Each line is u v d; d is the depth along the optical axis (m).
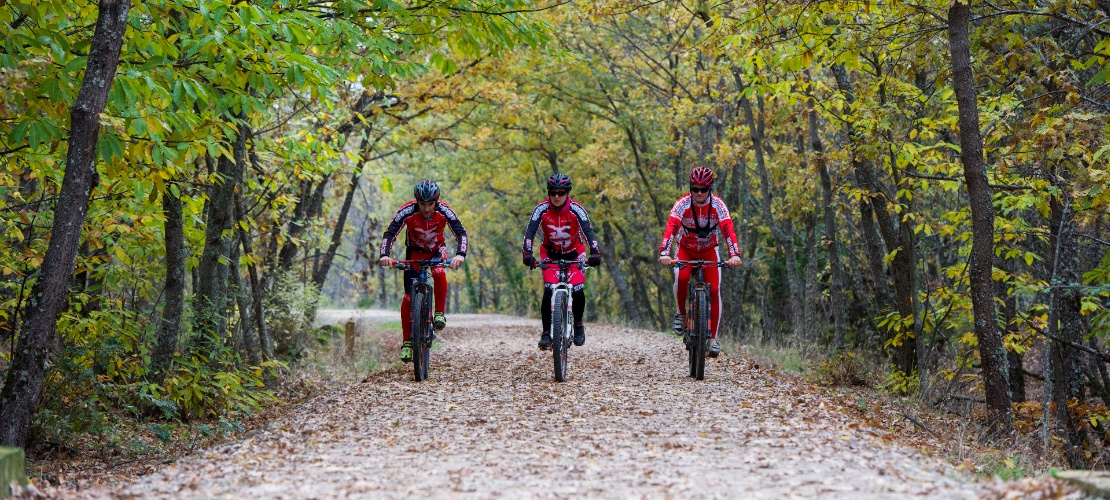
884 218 15.92
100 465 8.80
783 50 11.69
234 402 11.94
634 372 12.72
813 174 15.88
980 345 10.57
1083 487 4.52
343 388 11.29
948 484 5.16
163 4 8.23
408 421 8.06
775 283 34.25
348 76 9.49
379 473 5.80
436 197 11.07
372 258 25.00
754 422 7.69
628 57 29.34
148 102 8.23
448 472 5.78
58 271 7.03
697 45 13.20
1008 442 10.00
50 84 7.36
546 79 30.08
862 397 13.04
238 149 12.27
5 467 4.93
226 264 12.35
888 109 13.38
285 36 8.30
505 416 8.21
